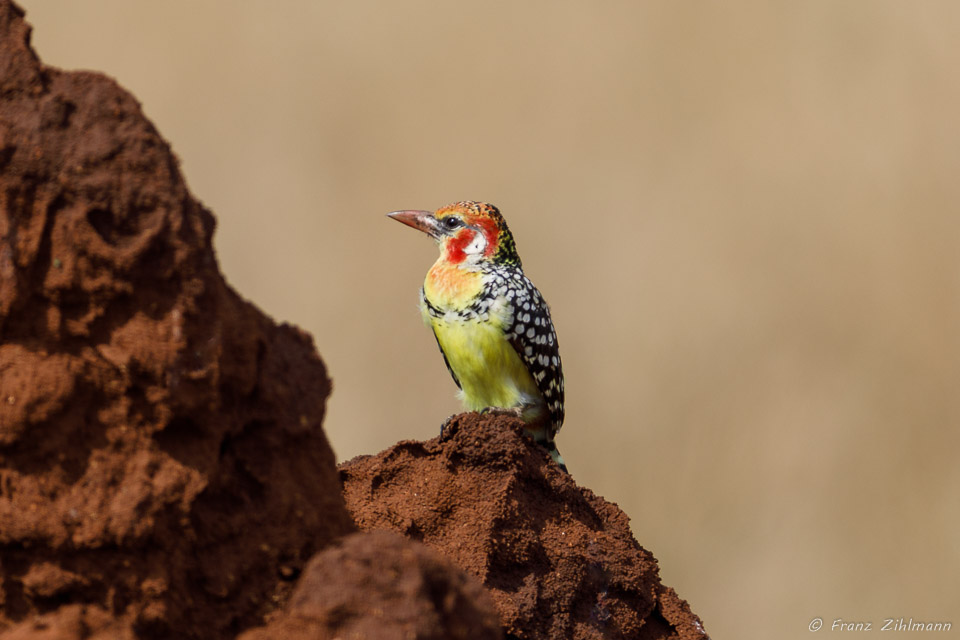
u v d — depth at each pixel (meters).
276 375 6.63
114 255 5.86
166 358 5.94
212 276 6.12
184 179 6.17
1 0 6.16
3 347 5.89
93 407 5.95
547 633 8.66
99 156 5.91
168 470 6.02
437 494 8.92
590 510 9.42
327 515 6.67
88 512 5.87
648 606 9.19
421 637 5.30
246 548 6.36
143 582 5.95
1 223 5.87
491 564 8.66
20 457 5.86
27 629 5.35
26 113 5.93
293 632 5.30
